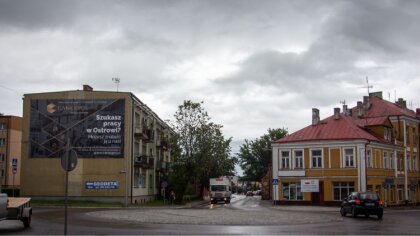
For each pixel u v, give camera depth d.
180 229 21.42
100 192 50.75
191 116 65.75
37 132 51.97
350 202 33.16
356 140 52.22
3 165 82.50
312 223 26.09
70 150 16.17
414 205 62.31
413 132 64.62
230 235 18.70
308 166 54.56
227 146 70.81
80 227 21.89
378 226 24.39
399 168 59.97
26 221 21.94
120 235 18.28
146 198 60.03
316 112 57.72
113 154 51.19
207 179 76.75
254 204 60.75
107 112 51.69
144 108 58.88
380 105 64.00
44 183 51.25
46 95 52.28
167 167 68.50
